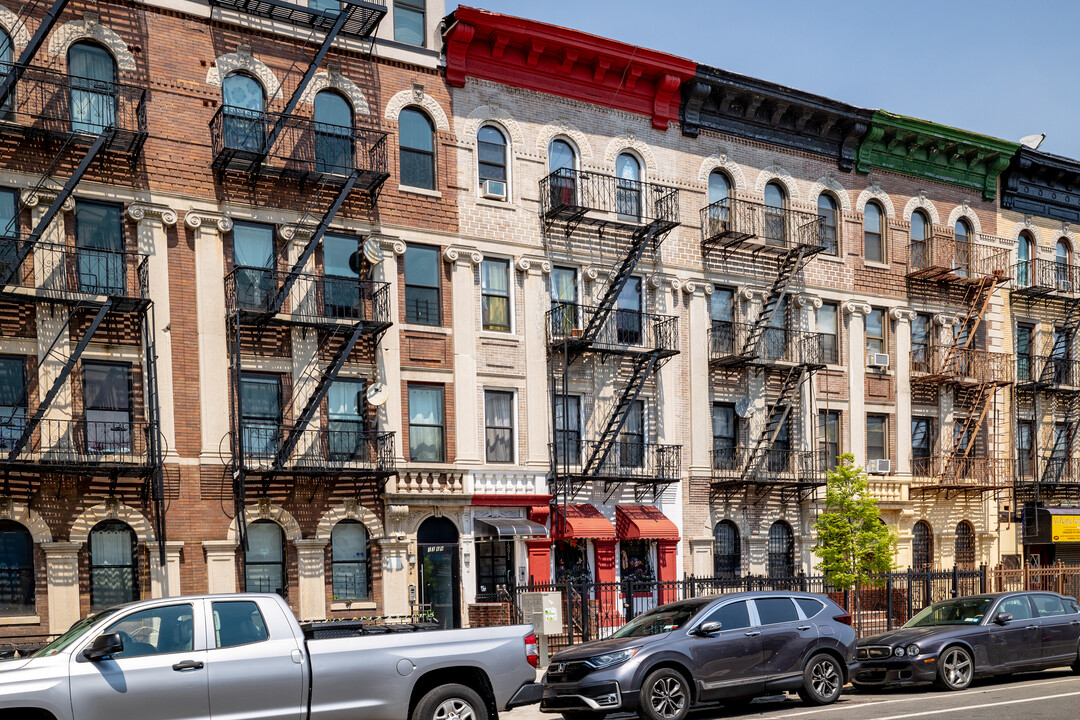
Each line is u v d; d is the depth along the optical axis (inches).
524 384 1002.1
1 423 759.7
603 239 1062.4
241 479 837.8
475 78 1010.1
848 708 581.0
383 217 947.3
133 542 818.8
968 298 1307.8
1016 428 1323.8
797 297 1170.6
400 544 917.8
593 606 926.4
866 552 975.0
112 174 835.4
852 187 1230.9
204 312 861.2
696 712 605.6
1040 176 1379.2
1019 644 681.6
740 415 1117.1
